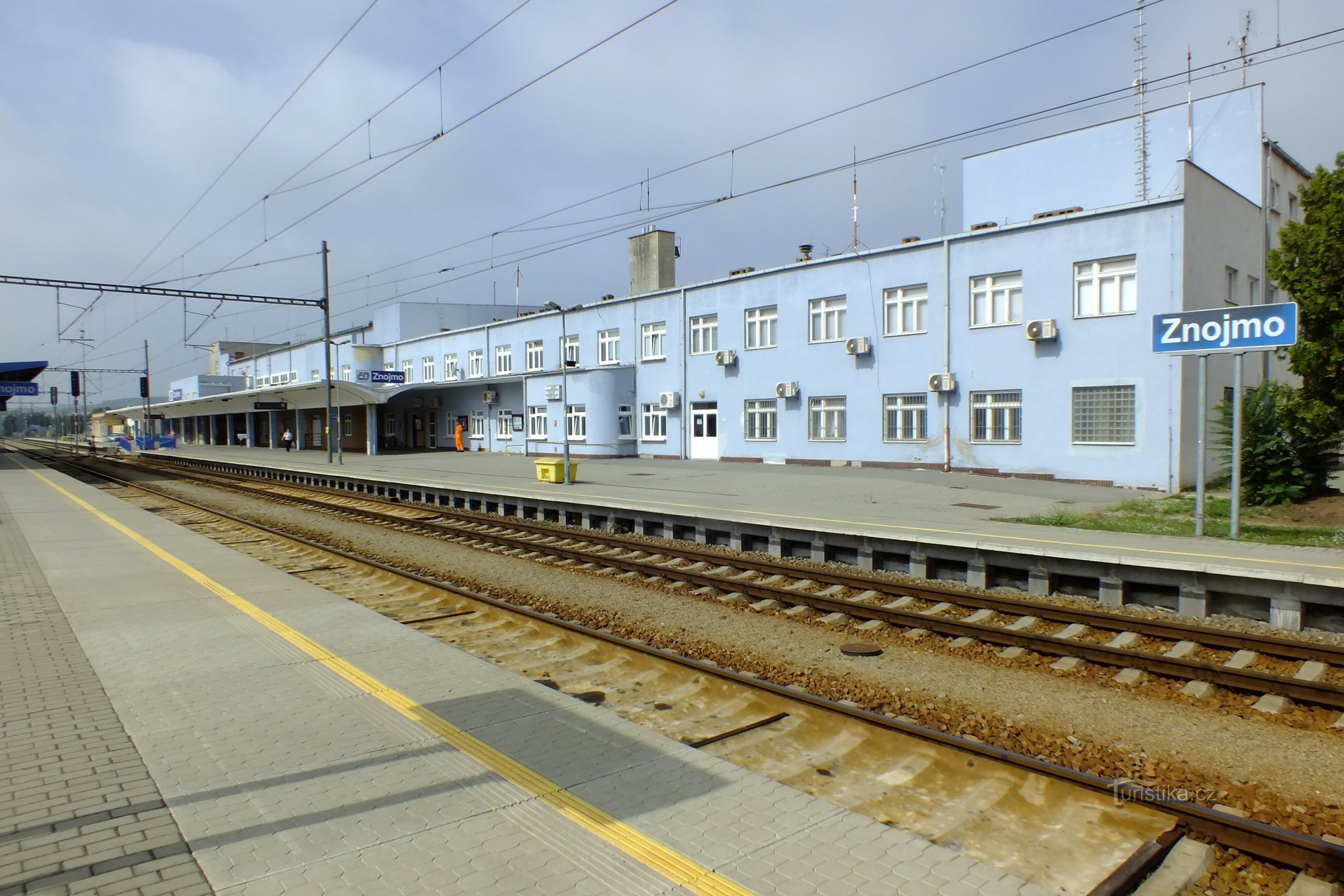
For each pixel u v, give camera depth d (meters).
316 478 31.30
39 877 3.57
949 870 3.73
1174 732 6.08
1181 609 9.52
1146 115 27.75
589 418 34.31
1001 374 23.03
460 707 5.83
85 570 11.54
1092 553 10.16
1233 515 11.80
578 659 7.88
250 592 9.92
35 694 6.07
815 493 18.97
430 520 18.83
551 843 3.92
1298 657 7.56
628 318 35.09
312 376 63.47
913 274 24.98
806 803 4.40
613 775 4.71
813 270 27.73
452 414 46.66
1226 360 22.36
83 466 44.41
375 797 4.38
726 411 30.88
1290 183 28.86
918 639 8.68
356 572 12.44
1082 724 6.24
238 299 32.03
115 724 5.47
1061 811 4.63
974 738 5.91
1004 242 22.94
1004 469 23.06
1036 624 9.10
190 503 22.75
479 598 9.97
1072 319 21.64
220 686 6.28
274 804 4.30
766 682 6.62
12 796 4.39
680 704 6.63
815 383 27.80
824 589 10.98
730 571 12.31
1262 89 26.00
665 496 18.47
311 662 6.92
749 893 3.50
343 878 3.60
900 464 25.53
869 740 5.68
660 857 3.80
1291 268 14.29
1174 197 19.98
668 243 36.22
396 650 7.33
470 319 59.34
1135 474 20.48
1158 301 20.22
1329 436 14.60
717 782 4.64
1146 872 3.93
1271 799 4.90
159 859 3.74
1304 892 3.78
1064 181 28.70
